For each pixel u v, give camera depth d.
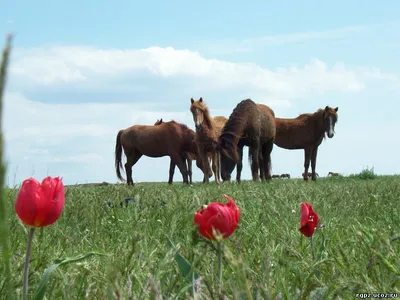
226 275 2.36
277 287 2.13
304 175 22.14
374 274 2.28
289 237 3.43
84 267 2.22
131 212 5.12
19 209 1.55
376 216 5.71
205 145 17.38
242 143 17.38
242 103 17.09
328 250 3.03
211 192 7.95
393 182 11.94
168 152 20.06
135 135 20.34
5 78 0.58
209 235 1.74
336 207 6.02
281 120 22.23
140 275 2.20
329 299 1.86
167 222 4.19
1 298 1.86
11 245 2.84
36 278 2.18
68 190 7.56
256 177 17.28
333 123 21.03
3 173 0.64
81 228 4.39
